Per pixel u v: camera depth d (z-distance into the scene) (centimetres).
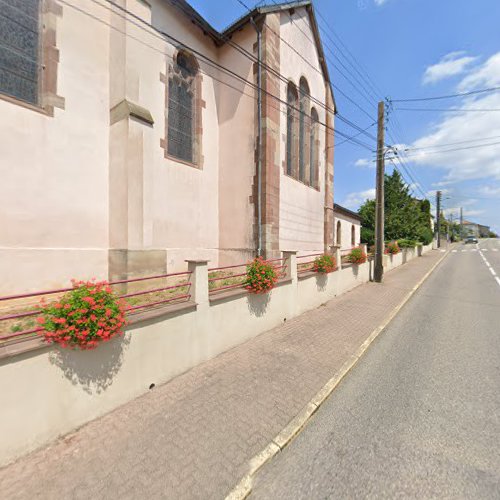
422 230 2989
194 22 831
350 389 389
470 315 738
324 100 1313
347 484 234
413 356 495
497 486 229
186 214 838
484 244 4478
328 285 902
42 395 266
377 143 1280
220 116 970
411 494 222
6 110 505
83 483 233
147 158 651
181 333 413
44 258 551
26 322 409
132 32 646
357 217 2169
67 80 586
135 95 652
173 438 286
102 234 639
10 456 247
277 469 253
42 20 564
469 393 371
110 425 303
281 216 976
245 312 546
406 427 306
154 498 220
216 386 387
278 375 420
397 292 1039
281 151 973
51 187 562
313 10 1127
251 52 899
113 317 295
